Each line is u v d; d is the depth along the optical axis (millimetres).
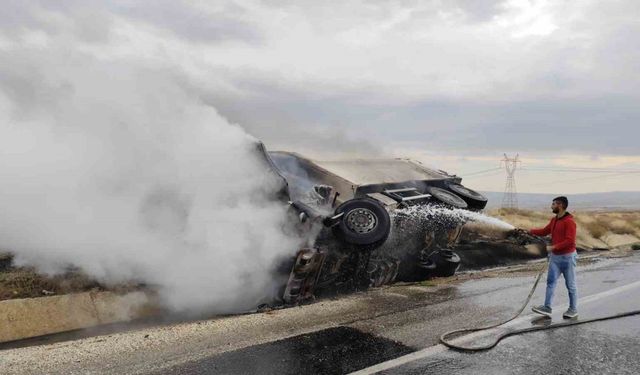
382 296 8188
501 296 8320
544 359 5258
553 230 7180
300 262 7605
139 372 4523
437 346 5555
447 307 7395
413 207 9688
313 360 4977
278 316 6676
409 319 6629
